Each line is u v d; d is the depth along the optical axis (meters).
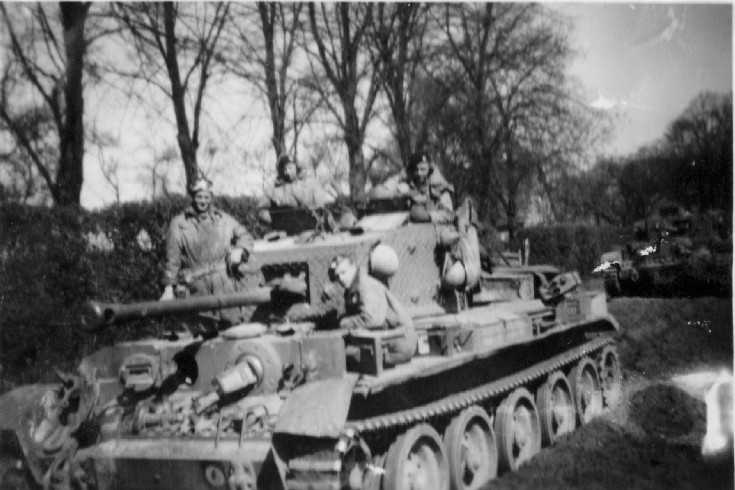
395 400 7.35
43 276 12.25
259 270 8.40
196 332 7.92
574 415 10.96
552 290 11.58
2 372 11.88
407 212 9.75
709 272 13.70
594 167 13.65
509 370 9.62
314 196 9.78
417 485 7.52
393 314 7.51
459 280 9.31
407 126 13.18
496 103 13.12
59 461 7.11
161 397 7.32
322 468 6.15
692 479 8.58
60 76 12.77
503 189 13.39
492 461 8.84
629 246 14.60
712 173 13.25
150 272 12.73
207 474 6.49
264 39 13.50
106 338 12.65
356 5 13.12
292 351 7.15
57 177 12.85
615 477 8.69
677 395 10.66
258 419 6.63
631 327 12.63
